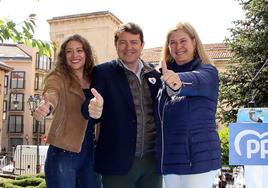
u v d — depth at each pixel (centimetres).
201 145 282
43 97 310
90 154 340
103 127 333
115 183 331
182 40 305
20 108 4659
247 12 1938
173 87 265
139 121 330
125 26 339
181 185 295
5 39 309
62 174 321
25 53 4712
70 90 329
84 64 347
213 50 3181
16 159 1917
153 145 333
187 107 286
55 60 339
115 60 348
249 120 370
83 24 3394
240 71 1862
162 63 269
